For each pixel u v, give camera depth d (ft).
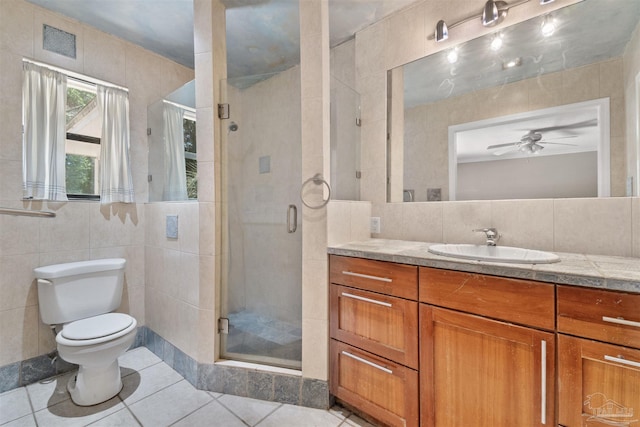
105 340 5.07
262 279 6.39
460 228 5.62
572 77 4.67
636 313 2.74
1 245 5.73
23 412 5.08
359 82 7.05
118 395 5.58
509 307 3.36
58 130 6.35
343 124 6.68
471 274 3.62
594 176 4.50
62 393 5.65
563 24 4.74
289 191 6.18
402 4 6.21
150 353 7.34
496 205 5.25
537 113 4.96
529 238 4.95
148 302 7.66
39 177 6.09
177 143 7.20
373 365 4.53
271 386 5.41
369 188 6.83
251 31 7.10
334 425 4.79
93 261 6.63
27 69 6.01
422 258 3.99
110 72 7.26
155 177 7.80
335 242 5.40
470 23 5.60
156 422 4.85
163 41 7.57
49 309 5.81
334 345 5.03
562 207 4.69
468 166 5.64
